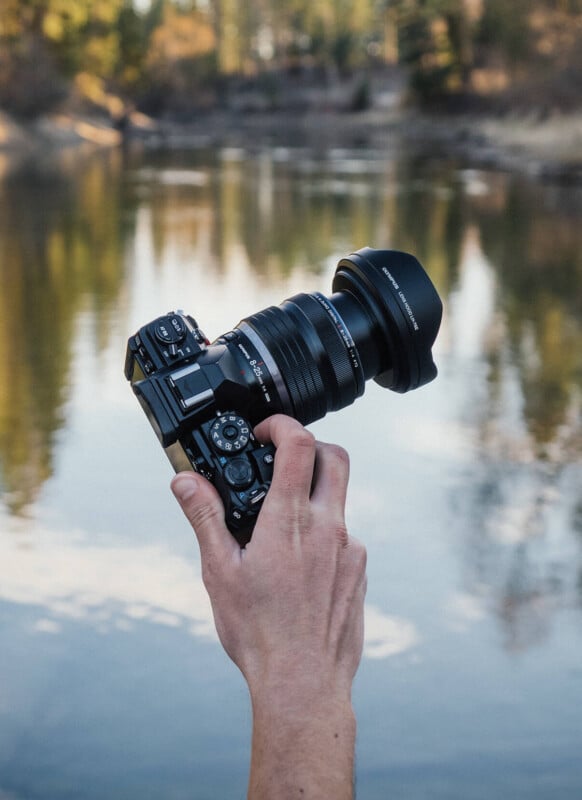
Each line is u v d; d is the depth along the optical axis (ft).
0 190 83.87
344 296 4.90
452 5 216.33
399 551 17.54
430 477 20.76
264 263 48.96
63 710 13.10
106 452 22.09
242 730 12.80
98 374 28.48
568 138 119.75
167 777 11.70
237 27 328.70
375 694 13.58
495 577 16.56
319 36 327.47
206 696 13.52
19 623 15.16
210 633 15.08
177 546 17.71
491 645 14.65
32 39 167.53
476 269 46.50
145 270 46.78
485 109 202.39
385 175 102.99
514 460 21.71
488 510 19.08
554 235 57.67
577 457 21.89
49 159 128.26
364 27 331.36
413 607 15.78
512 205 73.20
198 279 44.55
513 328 34.58
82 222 64.08
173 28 300.61
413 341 4.81
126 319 36.04
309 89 315.37
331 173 106.32
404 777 11.80
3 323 35.29
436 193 82.79
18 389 26.96
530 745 12.43
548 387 27.32
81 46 195.42
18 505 19.22
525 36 171.63
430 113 225.76
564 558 17.28
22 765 11.82
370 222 64.49
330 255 51.44
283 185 91.45
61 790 11.51
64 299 39.81
